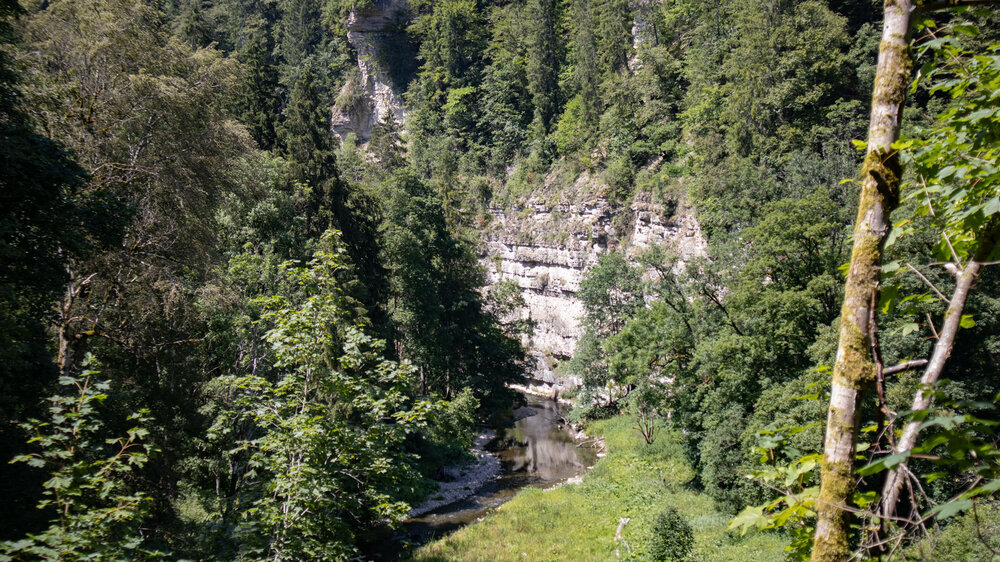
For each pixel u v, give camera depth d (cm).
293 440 1005
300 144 3694
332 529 1015
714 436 2481
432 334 4047
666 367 3041
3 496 1017
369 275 3884
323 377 1073
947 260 399
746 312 2566
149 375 2081
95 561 696
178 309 2216
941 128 421
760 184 3291
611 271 4531
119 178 2062
